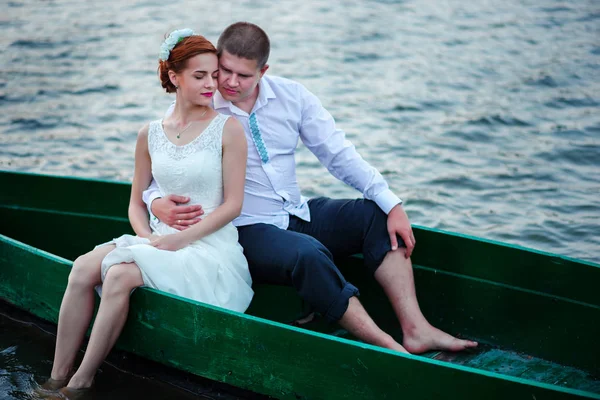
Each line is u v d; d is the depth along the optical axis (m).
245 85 6.62
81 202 8.62
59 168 12.67
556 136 13.90
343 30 20.19
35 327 7.42
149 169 6.95
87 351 6.31
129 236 6.55
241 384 6.21
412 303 6.97
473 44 19.22
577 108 15.22
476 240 7.14
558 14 21.58
